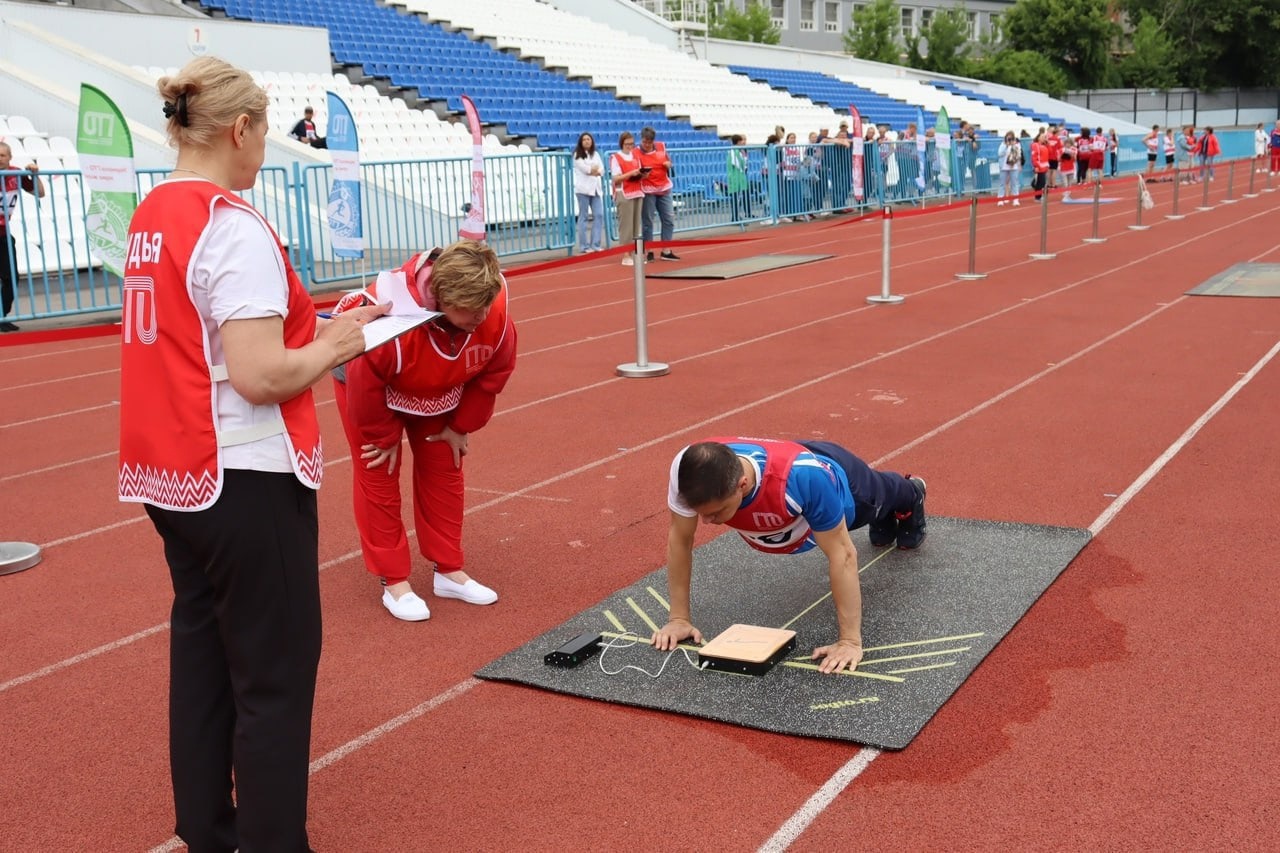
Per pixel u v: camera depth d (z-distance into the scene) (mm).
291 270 2615
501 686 3867
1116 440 6574
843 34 53812
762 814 3029
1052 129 31078
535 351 10156
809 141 24156
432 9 29734
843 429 7051
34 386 9359
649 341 10461
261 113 2623
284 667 2645
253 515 2557
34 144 15125
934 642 3945
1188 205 25109
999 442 6629
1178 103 57094
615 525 5484
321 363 2580
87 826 3131
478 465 6582
